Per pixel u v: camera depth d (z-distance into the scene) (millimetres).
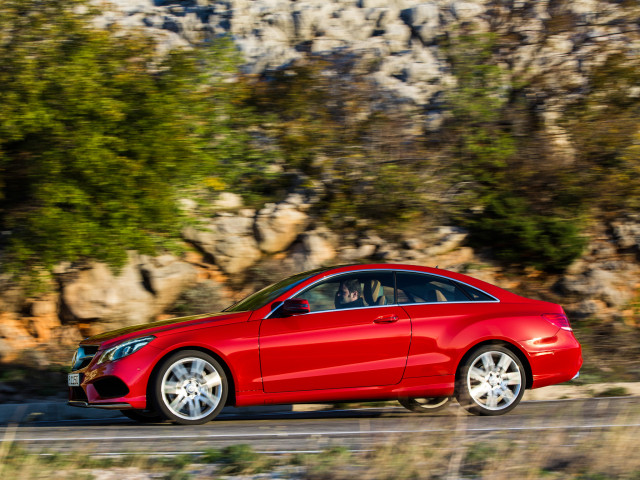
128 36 18438
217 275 19922
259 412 13062
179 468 7508
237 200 20875
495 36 24031
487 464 7203
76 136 16312
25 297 17812
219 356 10414
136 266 18688
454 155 22078
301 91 22219
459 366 11000
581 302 19578
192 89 18625
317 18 29484
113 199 16703
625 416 9625
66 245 16312
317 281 11156
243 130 21219
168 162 17219
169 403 10281
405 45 28469
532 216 20656
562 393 13781
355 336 10711
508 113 22844
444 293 11398
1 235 17859
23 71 16406
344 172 21422
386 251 20391
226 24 29281
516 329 11234
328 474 7000
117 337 10680
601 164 22047
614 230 21422
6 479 6859
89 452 8328
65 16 17375
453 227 20922
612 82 22875
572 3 25219
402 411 12500
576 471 7086
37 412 12898
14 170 17156
